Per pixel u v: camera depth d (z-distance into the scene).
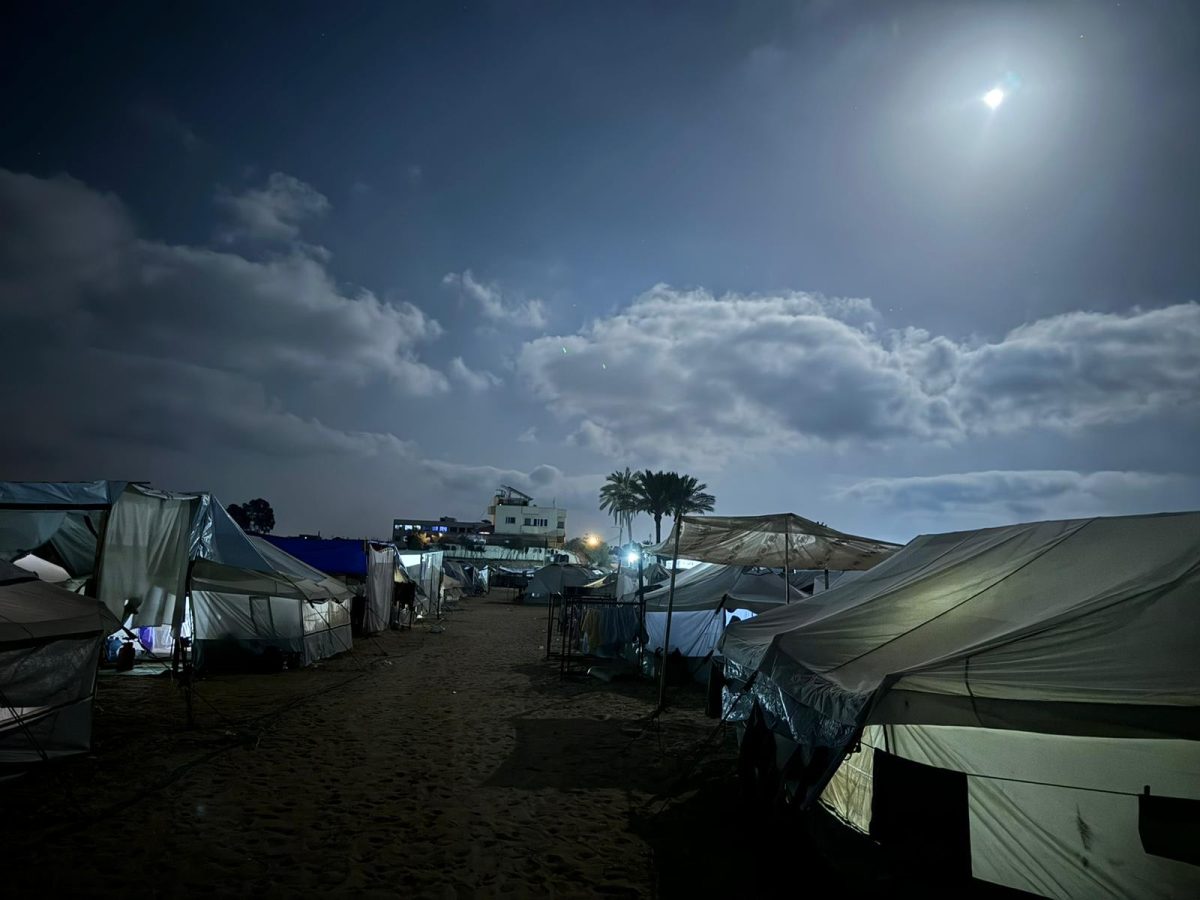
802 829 5.92
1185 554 5.24
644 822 6.95
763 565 12.40
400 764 8.66
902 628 6.03
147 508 12.56
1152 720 3.88
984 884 4.84
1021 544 6.70
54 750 7.84
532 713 12.23
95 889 5.05
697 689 15.30
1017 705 4.24
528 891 5.41
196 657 14.73
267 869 5.55
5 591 7.59
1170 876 4.32
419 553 32.09
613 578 29.95
